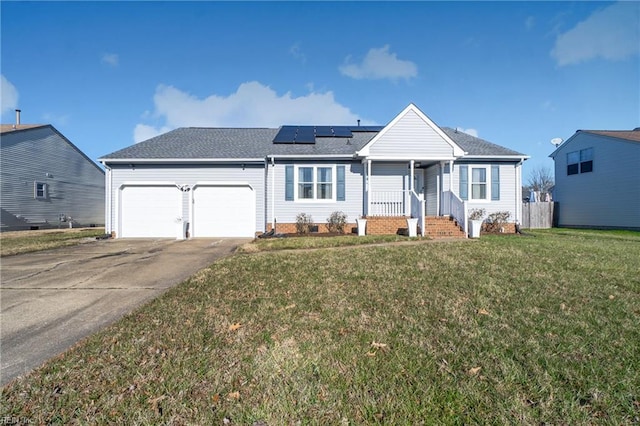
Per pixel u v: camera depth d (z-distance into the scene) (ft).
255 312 12.78
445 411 6.72
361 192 45.85
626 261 21.94
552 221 68.59
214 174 45.06
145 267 23.57
